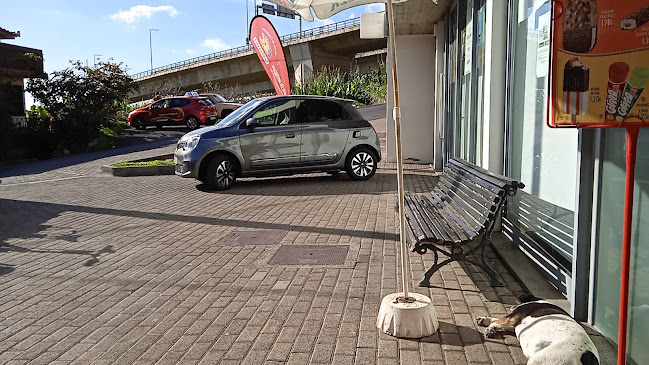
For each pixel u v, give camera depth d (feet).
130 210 30.01
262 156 36.70
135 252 21.02
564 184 14.51
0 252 21.62
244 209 29.30
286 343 12.49
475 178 17.21
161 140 77.05
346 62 198.70
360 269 17.81
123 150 67.41
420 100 48.32
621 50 8.75
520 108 18.99
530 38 17.79
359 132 38.65
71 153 70.69
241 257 19.79
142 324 13.89
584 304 12.59
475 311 13.98
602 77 8.88
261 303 15.08
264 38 54.54
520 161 19.01
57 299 16.01
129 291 16.49
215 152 35.99
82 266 19.36
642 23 8.61
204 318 14.15
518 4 19.16
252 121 36.42
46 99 72.28
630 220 8.75
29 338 13.28
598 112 8.95
